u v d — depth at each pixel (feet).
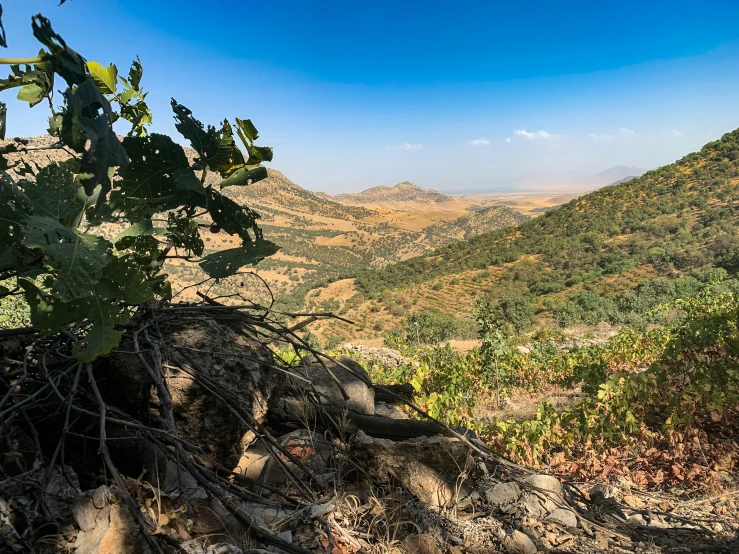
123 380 7.67
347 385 12.25
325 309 358.84
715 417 19.30
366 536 7.80
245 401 8.28
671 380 21.99
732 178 410.52
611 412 20.40
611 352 54.70
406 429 11.03
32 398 6.40
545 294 310.24
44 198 6.14
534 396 40.88
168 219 8.29
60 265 5.47
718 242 285.43
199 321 8.95
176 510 6.43
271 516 7.79
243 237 8.61
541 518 9.36
